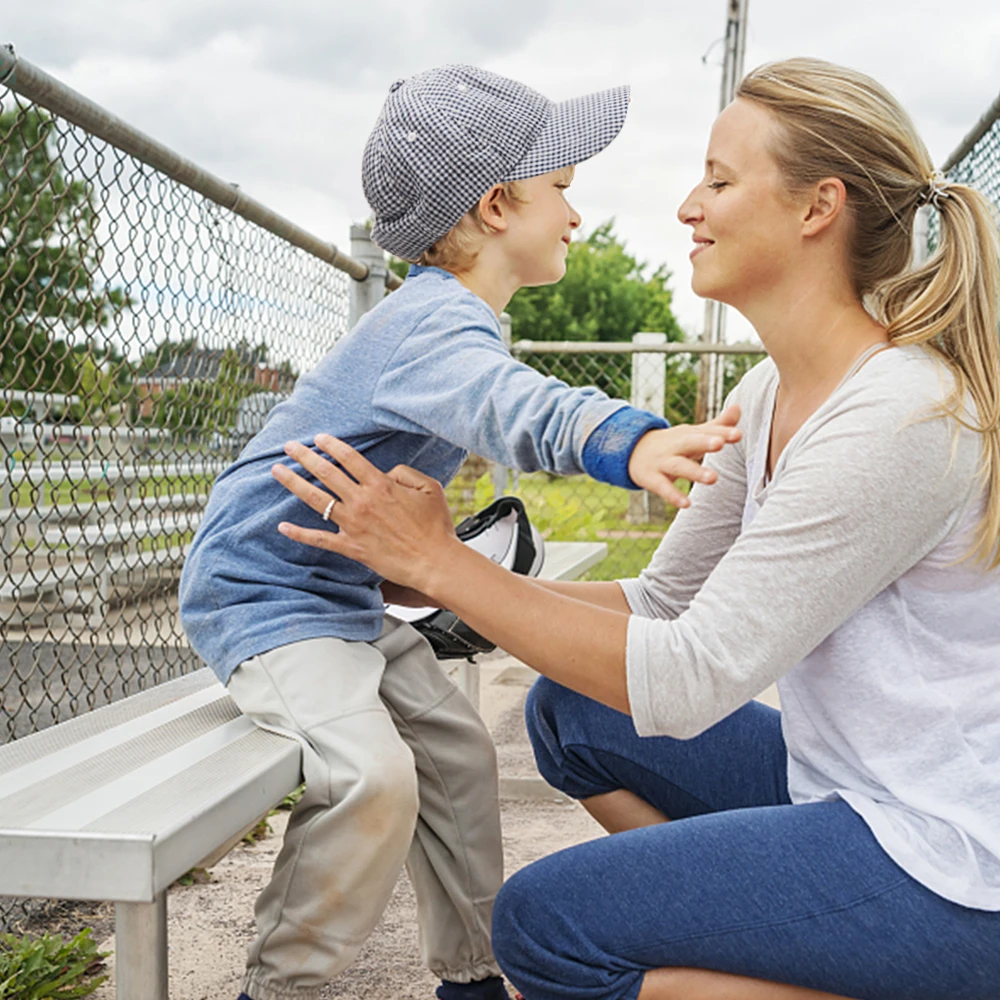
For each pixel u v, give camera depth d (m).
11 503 2.15
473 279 1.72
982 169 3.18
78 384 2.15
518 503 2.28
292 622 1.52
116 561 3.37
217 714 1.53
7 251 1.90
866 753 1.25
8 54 1.67
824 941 1.18
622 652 1.27
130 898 0.95
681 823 1.29
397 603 1.77
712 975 1.25
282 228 2.90
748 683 1.22
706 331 14.05
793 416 1.40
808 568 1.20
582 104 1.73
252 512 1.59
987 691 1.22
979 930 1.13
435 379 1.45
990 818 1.17
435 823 1.72
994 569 1.21
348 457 1.32
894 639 1.24
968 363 1.25
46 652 4.09
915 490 1.18
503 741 3.50
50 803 1.06
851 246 1.32
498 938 1.31
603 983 1.26
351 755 1.37
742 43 14.18
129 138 2.03
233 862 2.47
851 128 1.29
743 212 1.32
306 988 1.38
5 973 1.77
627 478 1.15
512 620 1.30
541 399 1.27
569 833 2.69
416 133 1.64
